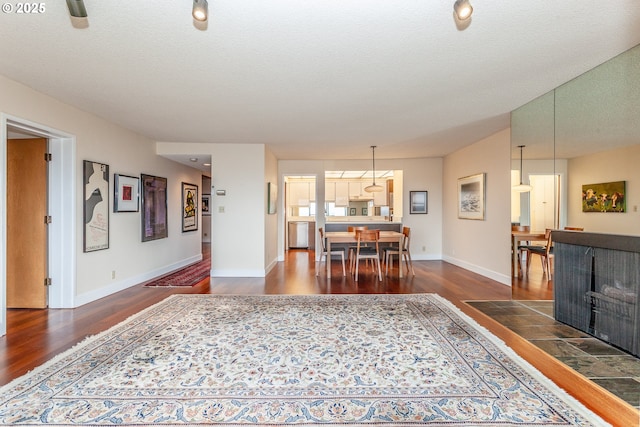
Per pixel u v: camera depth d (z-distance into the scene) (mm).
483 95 3090
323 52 2248
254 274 5262
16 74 2617
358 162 7051
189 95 3084
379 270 5121
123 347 2510
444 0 1683
